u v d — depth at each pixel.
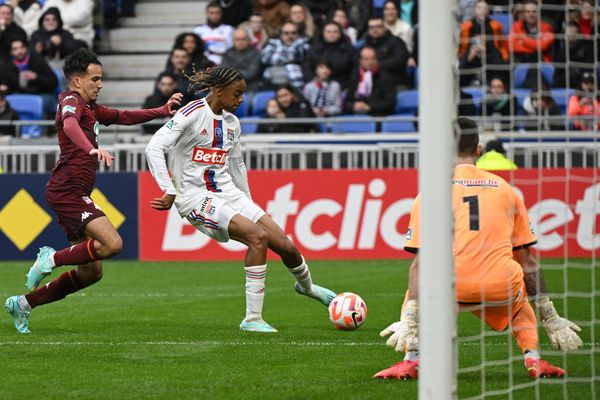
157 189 45.06
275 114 48.59
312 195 44.38
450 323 14.48
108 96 58.81
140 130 52.75
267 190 44.50
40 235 45.31
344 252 44.28
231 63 52.72
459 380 19.03
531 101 43.84
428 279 14.52
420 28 14.75
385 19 53.06
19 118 51.25
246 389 18.19
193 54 49.94
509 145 39.72
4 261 45.50
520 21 47.53
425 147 14.66
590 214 42.22
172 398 17.50
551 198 42.31
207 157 25.86
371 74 50.31
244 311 29.72
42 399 17.41
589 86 44.22
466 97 44.06
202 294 34.19
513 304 18.83
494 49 45.22
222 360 21.14
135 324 26.89
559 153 43.12
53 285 25.03
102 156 23.06
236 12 57.62
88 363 20.75
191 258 45.25
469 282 18.47
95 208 24.47
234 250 45.19
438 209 14.55
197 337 24.42
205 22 61.47
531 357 18.84
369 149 44.72
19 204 45.41
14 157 46.28
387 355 21.81
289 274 40.31
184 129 25.39
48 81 53.22
